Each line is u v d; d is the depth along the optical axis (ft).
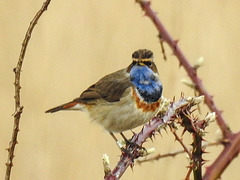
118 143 21.18
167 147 45.11
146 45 52.65
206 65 50.78
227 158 12.94
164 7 51.90
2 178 49.16
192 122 14.66
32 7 54.70
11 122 50.80
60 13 53.16
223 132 13.33
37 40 52.75
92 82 51.90
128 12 53.21
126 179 44.98
